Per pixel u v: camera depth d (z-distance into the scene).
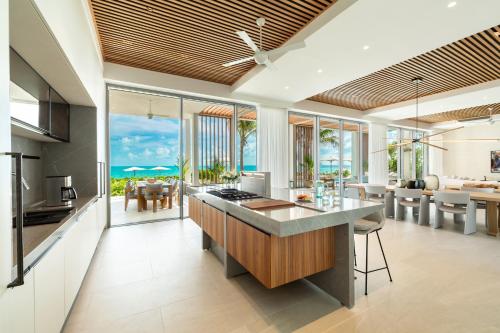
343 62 3.90
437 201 4.53
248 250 2.05
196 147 7.54
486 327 1.78
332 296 2.19
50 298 1.44
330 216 1.89
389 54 3.61
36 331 1.24
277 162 6.36
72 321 1.87
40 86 2.36
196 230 4.41
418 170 10.59
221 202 2.59
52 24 1.58
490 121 6.11
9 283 0.98
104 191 4.25
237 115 6.06
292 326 1.81
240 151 6.98
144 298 2.19
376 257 3.11
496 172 9.09
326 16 2.84
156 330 1.78
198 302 2.13
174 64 4.50
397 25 2.85
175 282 2.48
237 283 2.46
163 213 5.80
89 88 2.90
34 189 2.73
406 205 5.07
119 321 1.87
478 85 5.29
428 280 2.49
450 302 2.11
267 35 3.49
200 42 3.73
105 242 3.73
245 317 1.92
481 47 3.75
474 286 2.38
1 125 0.94
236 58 4.25
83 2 2.58
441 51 3.90
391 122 8.99
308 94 5.70
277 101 6.25
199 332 1.75
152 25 3.28
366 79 5.17
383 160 8.61
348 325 1.81
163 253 3.28
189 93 5.22
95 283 2.46
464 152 9.97
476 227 4.62
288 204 2.21
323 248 2.06
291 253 1.86
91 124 3.42
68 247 1.81
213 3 2.83
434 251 3.33
